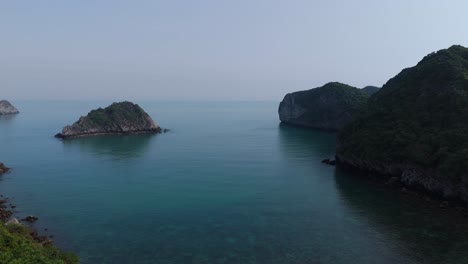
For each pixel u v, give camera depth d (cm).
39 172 10175
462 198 6781
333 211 6812
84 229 6003
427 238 5562
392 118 9956
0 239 3978
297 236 5688
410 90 10562
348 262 4859
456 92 8962
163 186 8638
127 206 7175
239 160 11725
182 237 5662
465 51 11431
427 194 7556
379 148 9162
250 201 7456
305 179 9200
